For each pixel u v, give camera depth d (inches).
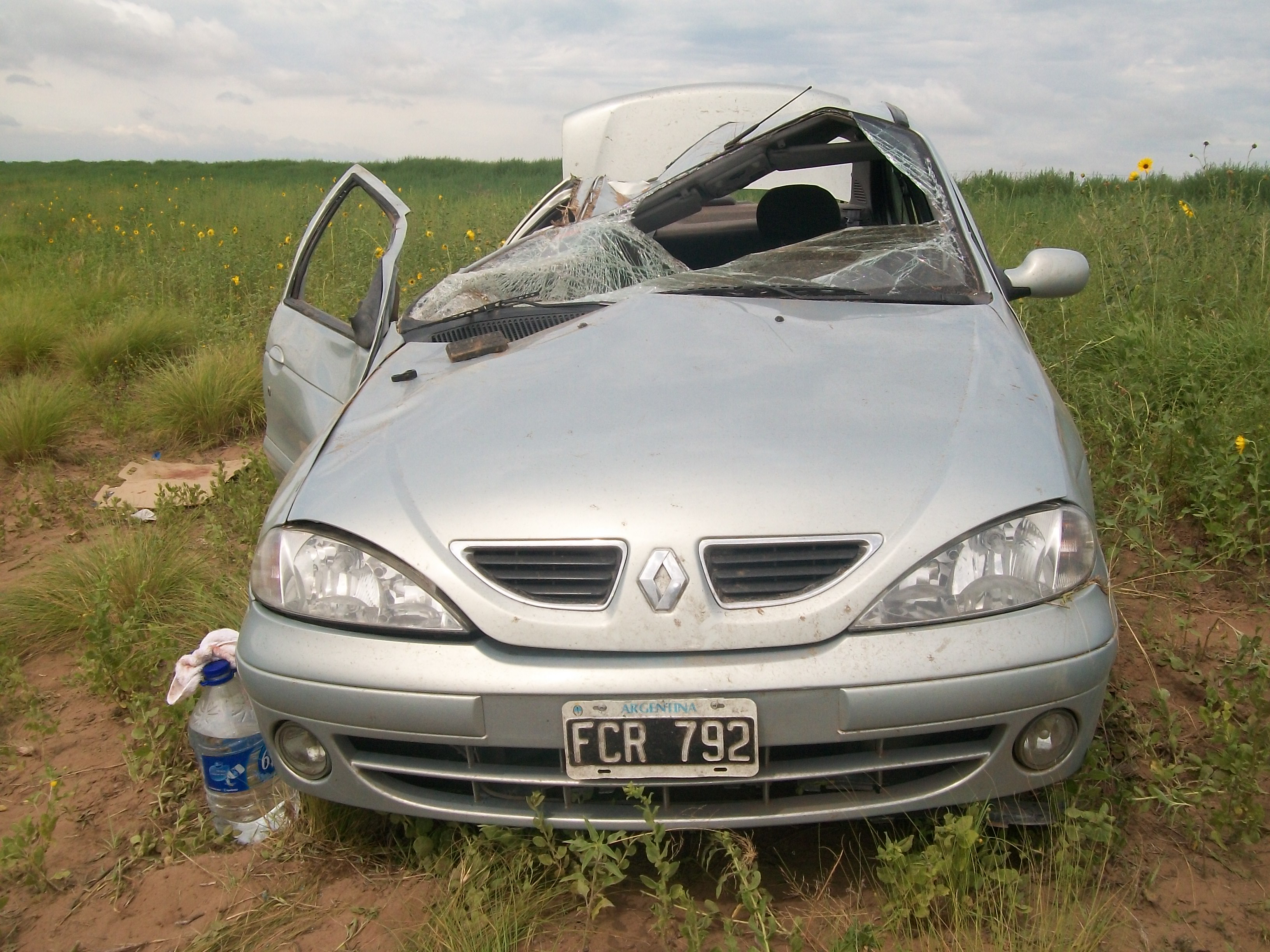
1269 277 202.8
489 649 69.7
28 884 83.3
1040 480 72.8
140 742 103.2
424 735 70.2
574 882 74.9
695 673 67.1
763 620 67.5
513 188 903.1
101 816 93.4
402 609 71.4
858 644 67.3
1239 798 78.7
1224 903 72.7
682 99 174.6
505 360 94.1
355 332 123.2
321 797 77.3
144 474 197.6
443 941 72.3
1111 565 122.8
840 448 74.2
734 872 74.9
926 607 68.0
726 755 67.9
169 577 135.2
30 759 104.0
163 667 119.0
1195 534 130.9
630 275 114.7
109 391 250.8
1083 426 154.7
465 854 77.9
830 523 69.4
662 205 124.0
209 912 79.5
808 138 126.9
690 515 69.8
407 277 293.1
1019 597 69.2
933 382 82.9
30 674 123.0
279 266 349.4
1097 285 216.7
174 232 499.8
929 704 67.1
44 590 134.1
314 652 72.6
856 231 116.3
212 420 218.1
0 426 207.2
